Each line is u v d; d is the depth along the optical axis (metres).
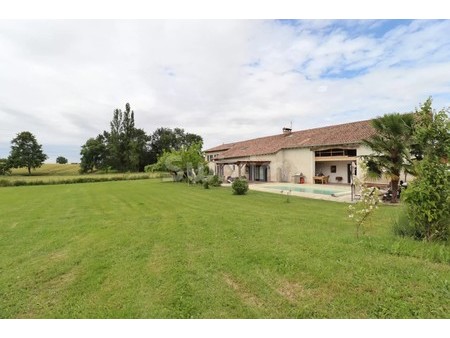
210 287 3.87
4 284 4.23
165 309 3.34
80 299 3.68
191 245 6.01
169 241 6.39
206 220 8.63
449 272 3.90
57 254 5.71
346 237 5.93
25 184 36.25
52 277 4.48
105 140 82.38
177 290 3.81
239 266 4.60
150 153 79.81
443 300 3.19
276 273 4.24
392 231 6.16
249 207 11.39
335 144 22.84
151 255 5.43
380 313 3.06
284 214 9.38
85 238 6.96
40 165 71.00
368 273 3.98
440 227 5.18
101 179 42.28
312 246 5.41
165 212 10.76
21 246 6.34
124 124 75.44
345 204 11.98
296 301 3.40
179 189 21.67
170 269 4.61
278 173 29.03
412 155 11.05
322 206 11.44
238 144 44.91
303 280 3.93
